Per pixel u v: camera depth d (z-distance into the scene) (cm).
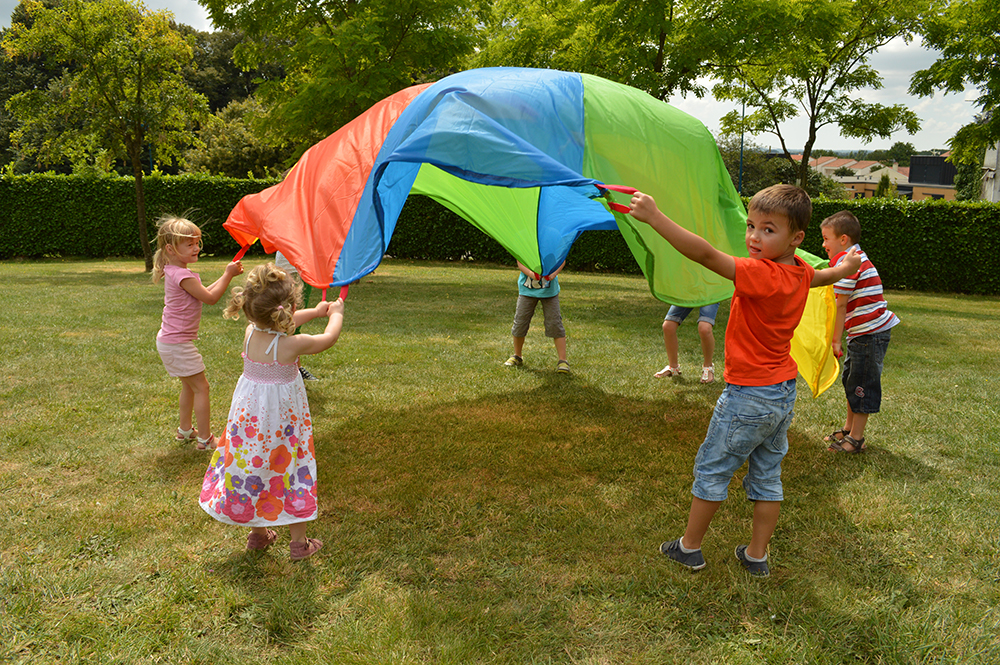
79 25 1541
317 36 1292
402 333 797
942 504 355
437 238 1902
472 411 509
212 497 289
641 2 1340
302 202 426
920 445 448
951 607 263
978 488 377
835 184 5244
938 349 783
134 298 1020
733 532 325
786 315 265
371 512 341
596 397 550
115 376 566
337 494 361
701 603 266
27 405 488
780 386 270
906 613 260
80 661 225
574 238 592
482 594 270
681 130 435
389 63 1330
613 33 1380
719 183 436
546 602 265
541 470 399
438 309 998
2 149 4225
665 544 302
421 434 456
